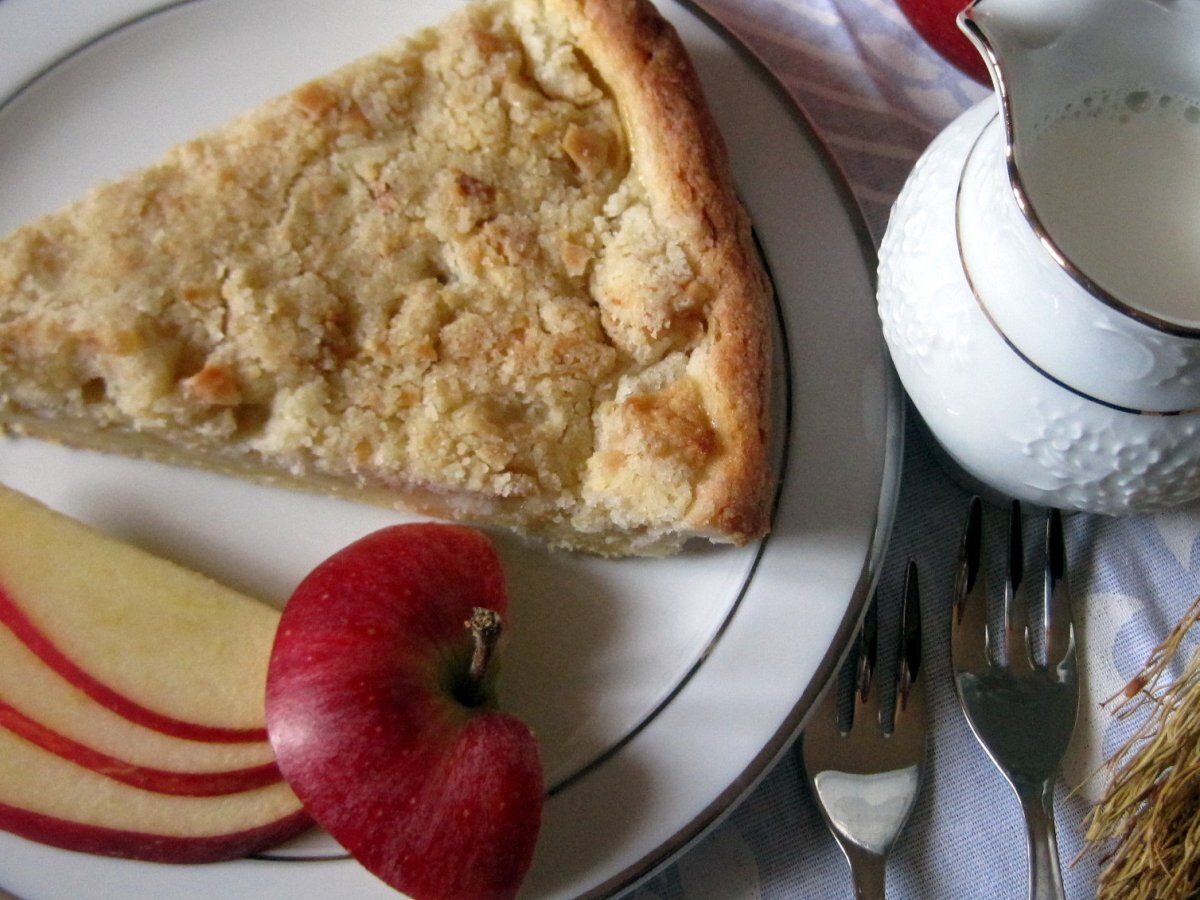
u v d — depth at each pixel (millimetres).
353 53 283
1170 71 223
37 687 249
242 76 282
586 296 263
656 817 246
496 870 233
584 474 260
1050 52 218
